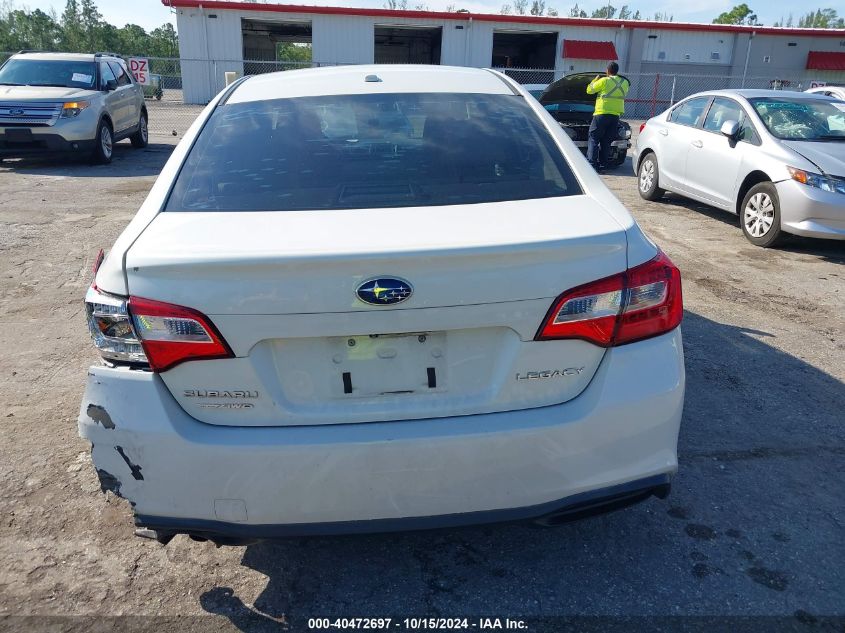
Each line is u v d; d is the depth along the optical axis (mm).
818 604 2330
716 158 7742
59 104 11156
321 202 2291
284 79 3191
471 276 1929
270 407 1991
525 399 2055
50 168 11672
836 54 33531
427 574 2484
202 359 1945
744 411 3633
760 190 6977
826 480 3035
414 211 2211
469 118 2824
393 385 2025
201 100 29047
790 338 4648
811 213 6434
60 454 3213
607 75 11945
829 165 6453
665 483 2215
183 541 2654
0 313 5008
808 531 2697
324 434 1982
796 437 3387
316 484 1988
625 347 2094
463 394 2047
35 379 3982
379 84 3053
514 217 2162
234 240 1998
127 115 13383
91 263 6199
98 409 1995
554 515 2135
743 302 5379
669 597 2363
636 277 2066
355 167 2492
